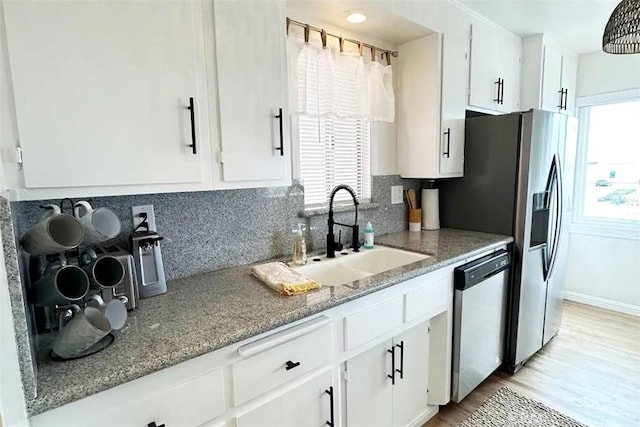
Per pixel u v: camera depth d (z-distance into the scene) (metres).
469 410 1.97
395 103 2.39
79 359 0.86
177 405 0.91
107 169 1.01
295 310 1.15
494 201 2.32
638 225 3.09
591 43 2.99
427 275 1.68
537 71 2.81
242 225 1.68
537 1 2.19
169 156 1.13
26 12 0.86
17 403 0.62
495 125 2.26
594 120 3.31
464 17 2.29
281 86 1.41
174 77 1.12
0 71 0.84
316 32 1.89
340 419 1.38
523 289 2.23
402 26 2.01
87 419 0.79
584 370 2.32
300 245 1.72
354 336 1.36
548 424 1.83
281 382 1.12
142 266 1.26
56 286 0.83
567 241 2.69
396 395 1.66
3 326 0.56
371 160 2.30
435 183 2.63
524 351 2.32
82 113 0.96
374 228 2.35
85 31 0.95
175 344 0.93
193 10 1.14
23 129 0.88
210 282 1.44
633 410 1.93
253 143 1.33
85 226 0.98
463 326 1.87
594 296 3.38
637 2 1.29
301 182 1.91
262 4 1.32
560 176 2.41
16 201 0.86
